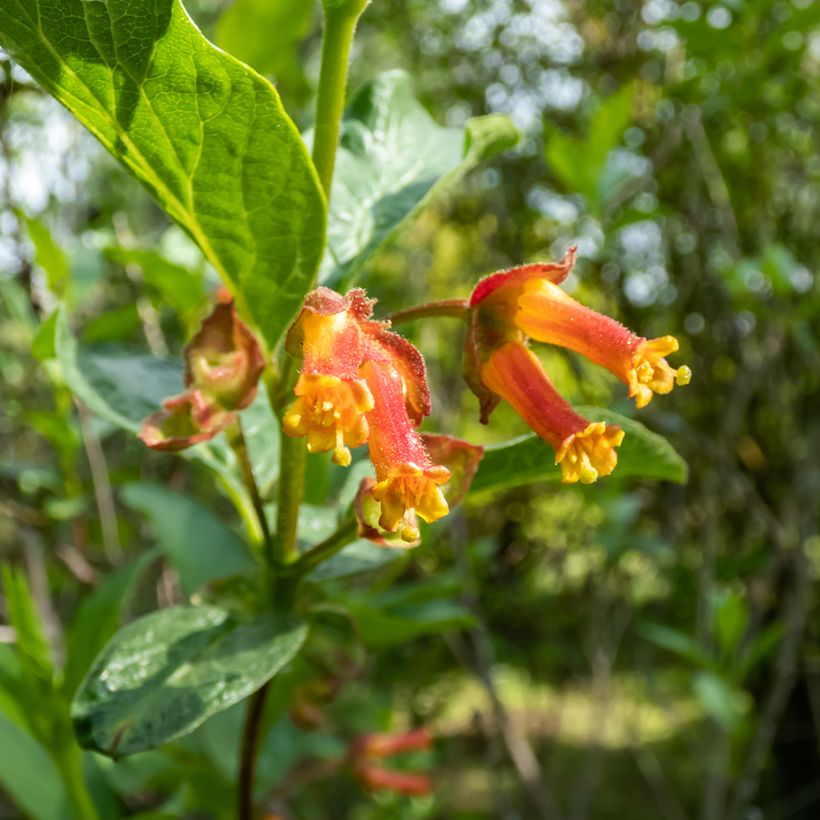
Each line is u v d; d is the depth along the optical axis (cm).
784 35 27
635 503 26
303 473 10
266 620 10
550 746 43
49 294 21
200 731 17
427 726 38
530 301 10
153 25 8
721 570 30
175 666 10
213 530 17
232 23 18
